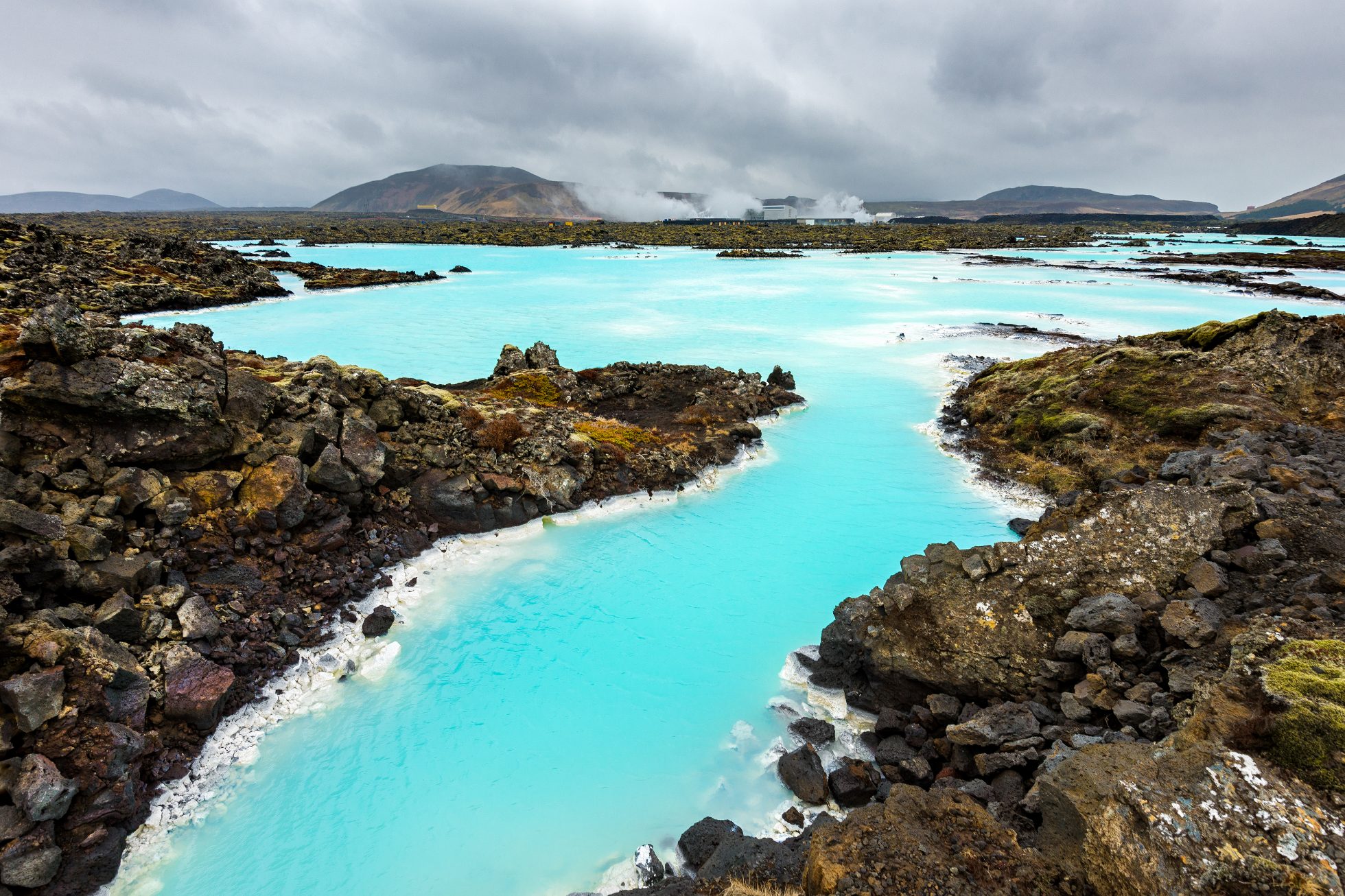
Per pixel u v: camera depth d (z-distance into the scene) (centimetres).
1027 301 6456
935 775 1041
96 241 7594
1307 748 631
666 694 1299
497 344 4694
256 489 1509
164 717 1091
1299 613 971
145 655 1144
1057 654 1097
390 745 1160
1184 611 1050
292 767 1108
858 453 2584
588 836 991
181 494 1421
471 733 1190
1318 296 6312
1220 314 5556
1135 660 1041
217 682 1143
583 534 1909
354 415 1805
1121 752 734
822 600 1623
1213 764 650
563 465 2038
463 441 1998
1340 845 553
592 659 1395
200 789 1045
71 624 1092
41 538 1143
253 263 7969
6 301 3950
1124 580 1191
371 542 1661
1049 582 1220
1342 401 2212
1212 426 2111
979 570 1266
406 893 907
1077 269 9350
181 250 7075
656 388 3073
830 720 1220
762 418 2961
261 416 1599
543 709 1254
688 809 1035
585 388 2969
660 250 13938
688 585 1670
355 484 1667
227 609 1307
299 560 1503
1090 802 690
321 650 1353
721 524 1989
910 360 4138
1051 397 2586
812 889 707
